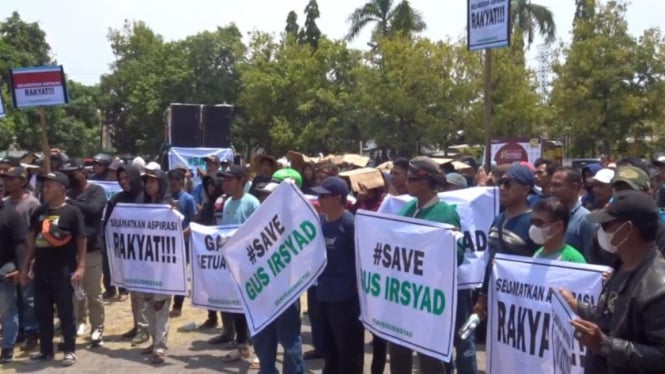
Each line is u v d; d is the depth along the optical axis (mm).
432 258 5090
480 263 6695
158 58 50938
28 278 8055
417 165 5586
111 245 8367
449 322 4980
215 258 7691
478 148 31125
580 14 40719
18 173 8180
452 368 6250
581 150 31719
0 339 8898
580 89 29188
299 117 39000
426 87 32812
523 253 5469
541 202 4840
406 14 41188
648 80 29500
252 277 6238
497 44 8844
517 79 32531
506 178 5602
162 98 50094
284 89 38875
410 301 5234
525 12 41156
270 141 45562
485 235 6809
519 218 5578
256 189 9445
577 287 4434
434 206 5617
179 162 19219
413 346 5199
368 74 34312
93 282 8508
